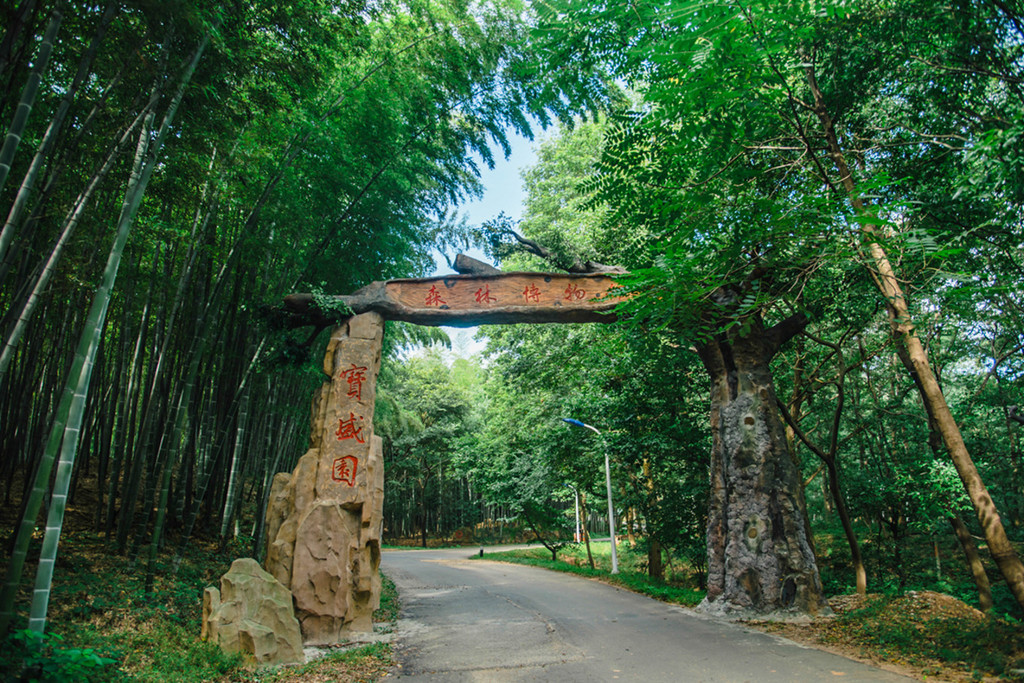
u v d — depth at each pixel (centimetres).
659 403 1254
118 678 468
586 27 611
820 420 1277
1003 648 556
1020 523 1419
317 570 728
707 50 494
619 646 660
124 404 973
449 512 3491
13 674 409
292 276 1041
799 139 719
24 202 456
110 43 554
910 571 1287
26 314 477
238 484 1086
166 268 927
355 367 825
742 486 859
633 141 695
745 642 663
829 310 941
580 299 903
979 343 1034
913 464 1045
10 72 484
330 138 820
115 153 548
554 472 1681
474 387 3145
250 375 989
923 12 631
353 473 786
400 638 735
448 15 877
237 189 804
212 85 600
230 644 591
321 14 633
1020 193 564
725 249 582
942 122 707
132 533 999
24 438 1066
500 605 999
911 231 545
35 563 739
